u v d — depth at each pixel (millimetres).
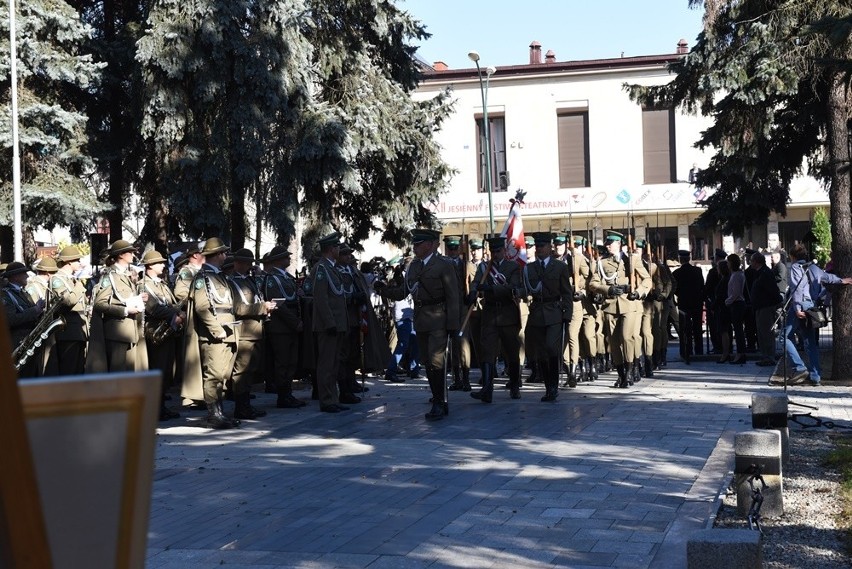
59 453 1424
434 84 44469
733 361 20844
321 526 6898
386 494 7930
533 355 14219
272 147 23094
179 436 11625
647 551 5953
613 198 42812
